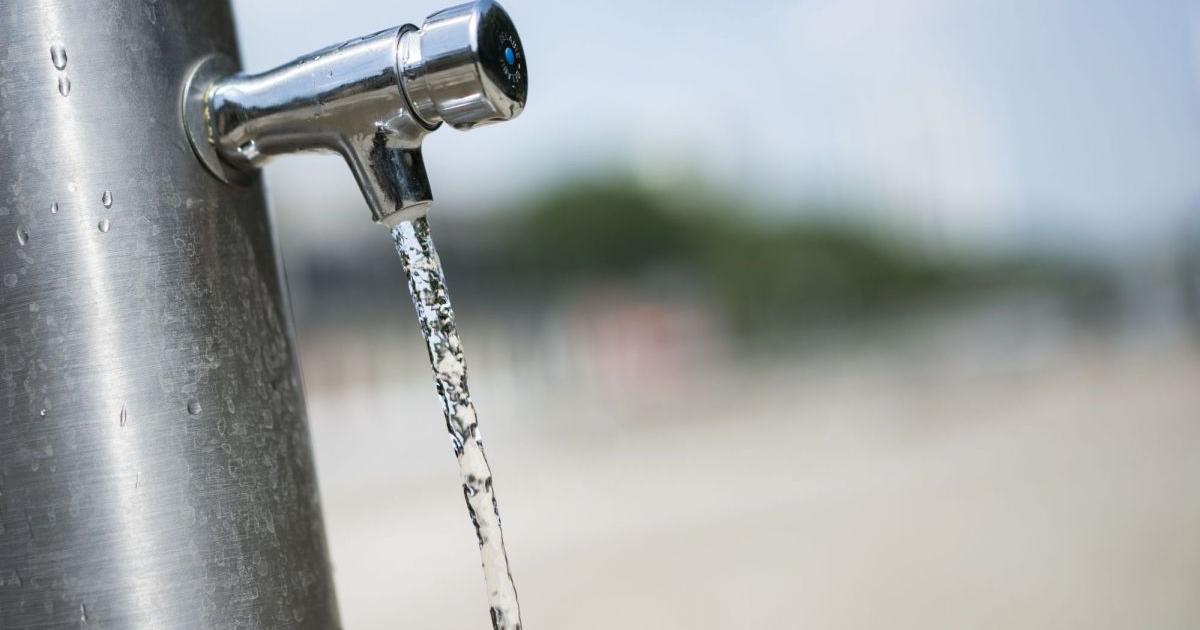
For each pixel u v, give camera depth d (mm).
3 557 605
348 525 9383
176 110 629
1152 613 4145
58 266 606
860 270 42781
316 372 17469
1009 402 13578
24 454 605
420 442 14383
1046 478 7645
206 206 636
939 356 22594
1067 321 24797
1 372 607
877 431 12367
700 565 6094
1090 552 5281
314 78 609
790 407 16406
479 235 38750
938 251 43750
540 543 7398
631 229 43688
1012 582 4914
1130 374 15031
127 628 599
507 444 14875
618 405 17969
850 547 6176
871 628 4473
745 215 43875
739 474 10000
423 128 611
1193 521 5625
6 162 609
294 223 25406
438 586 6316
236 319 644
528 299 37969
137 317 611
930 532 6289
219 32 663
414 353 18562
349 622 5555
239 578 623
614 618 5102
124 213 613
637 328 21719
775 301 41406
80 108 612
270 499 645
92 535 601
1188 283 21781
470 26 575
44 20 612
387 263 25797
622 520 8023
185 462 614
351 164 625
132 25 624
